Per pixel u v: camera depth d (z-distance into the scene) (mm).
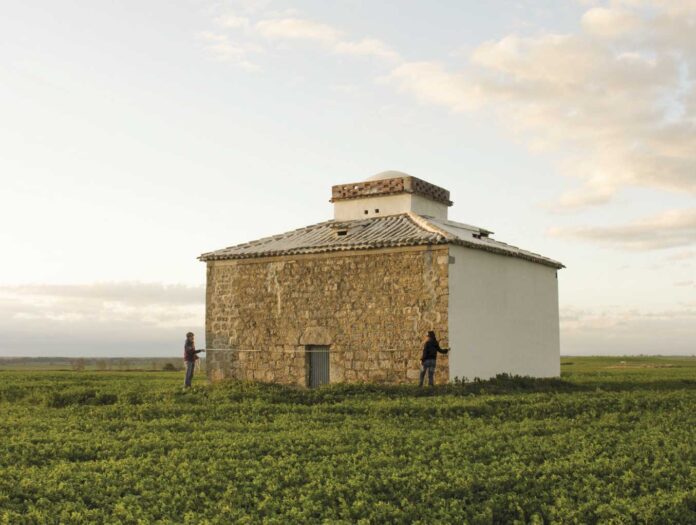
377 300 28328
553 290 35719
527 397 23531
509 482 12727
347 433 17094
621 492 12344
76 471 13492
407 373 27422
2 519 10508
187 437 16984
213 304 32250
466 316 27922
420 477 12820
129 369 82938
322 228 33812
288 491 11961
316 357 29781
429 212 34844
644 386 32094
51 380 40562
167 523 10383
